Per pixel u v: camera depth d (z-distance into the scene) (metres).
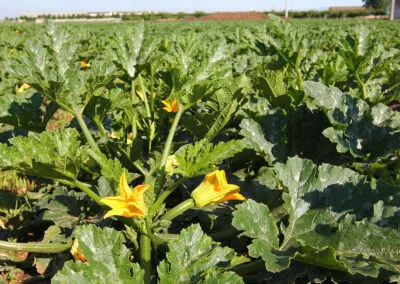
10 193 3.69
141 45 3.71
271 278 2.39
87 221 2.94
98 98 3.28
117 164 2.38
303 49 4.87
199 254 2.22
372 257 2.27
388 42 12.72
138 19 74.81
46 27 3.46
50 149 2.35
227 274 2.06
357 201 2.64
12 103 3.76
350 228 2.47
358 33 4.87
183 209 2.47
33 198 3.57
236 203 3.06
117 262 2.14
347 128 3.35
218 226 3.04
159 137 3.95
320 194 2.69
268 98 3.88
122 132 3.99
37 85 2.91
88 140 3.21
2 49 11.81
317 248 2.46
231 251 2.23
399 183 3.14
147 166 3.72
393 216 2.45
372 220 2.47
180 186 3.61
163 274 2.15
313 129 3.44
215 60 3.30
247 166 3.69
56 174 2.46
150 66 3.67
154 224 2.53
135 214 2.19
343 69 4.94
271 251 2.35
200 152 2.37
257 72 4.45
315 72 5.58
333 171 2.73
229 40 10.45
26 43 3.30
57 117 6.69
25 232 3.35
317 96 3.34
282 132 3.39
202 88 2.98
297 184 2.71
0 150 2.30
